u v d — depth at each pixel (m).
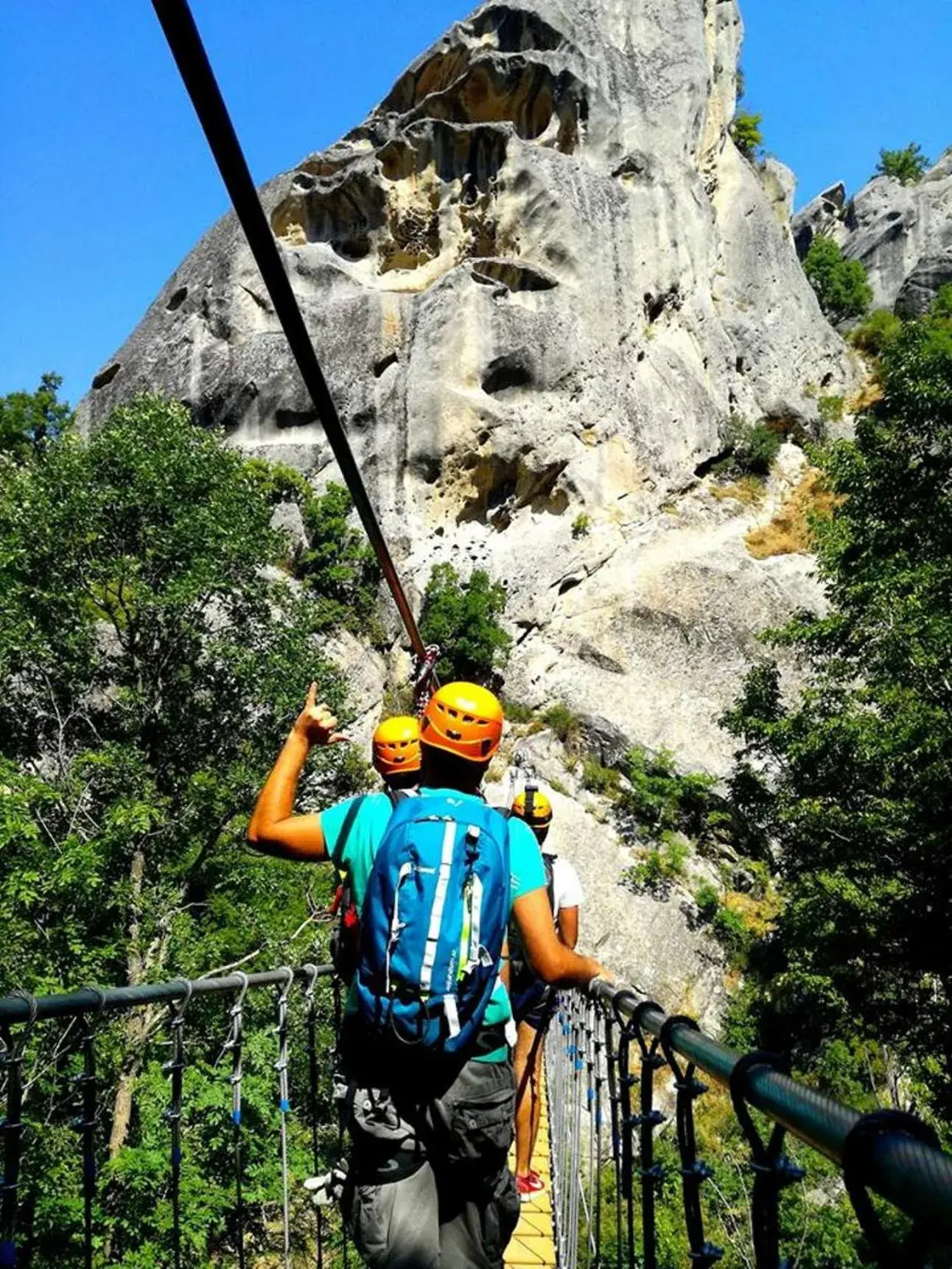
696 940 23.72
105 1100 13.51
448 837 2.22
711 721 29.08
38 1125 12.16
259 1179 11.36
